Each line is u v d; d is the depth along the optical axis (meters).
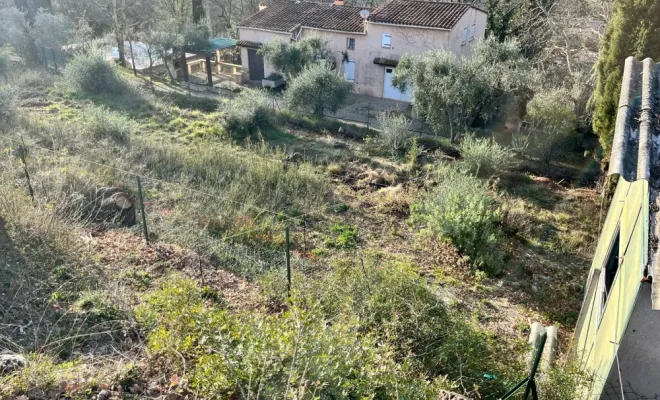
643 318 4.06
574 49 19.72
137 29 31.20
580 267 10.07
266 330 4.61
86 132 14.01
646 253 3.69
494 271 9.58
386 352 5.32
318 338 4.58
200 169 12.59
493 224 10.55
